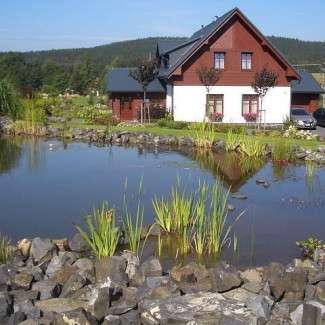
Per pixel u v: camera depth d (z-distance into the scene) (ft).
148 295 23.40
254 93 128.36
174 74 124.47
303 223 40.83
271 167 67.15
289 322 21.20
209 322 20.52
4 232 37.55
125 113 138.72
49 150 81.97
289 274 24.61
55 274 26.45
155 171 62.95
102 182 55.77
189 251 33.78
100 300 22.02
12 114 114.32
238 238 36.78
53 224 39.52
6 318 21.65
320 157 71.97
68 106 157.79
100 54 410.31
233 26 126.72
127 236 35.12
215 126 104.58
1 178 58.44
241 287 24.58
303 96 143.95
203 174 61.31
